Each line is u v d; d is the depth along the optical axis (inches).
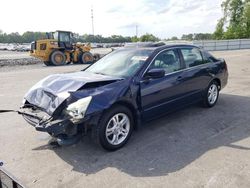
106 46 2461.9
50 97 144.5
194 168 127.9
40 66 718.5
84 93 139.0
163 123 193.2
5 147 157.8
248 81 365.7
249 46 1518.2
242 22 2241.6
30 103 153.0
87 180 120.4
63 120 132.2
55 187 115.6
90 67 199.9
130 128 157.8
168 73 181.9
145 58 173.0
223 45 1434.5
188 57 204.8
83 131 137.9
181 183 115.6
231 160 134.9
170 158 139.0
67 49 781.3
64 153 148.0
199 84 211.0
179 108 195.9
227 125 187.0
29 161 139.7
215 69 229.1
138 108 161.0
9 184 85.7
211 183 114.7
